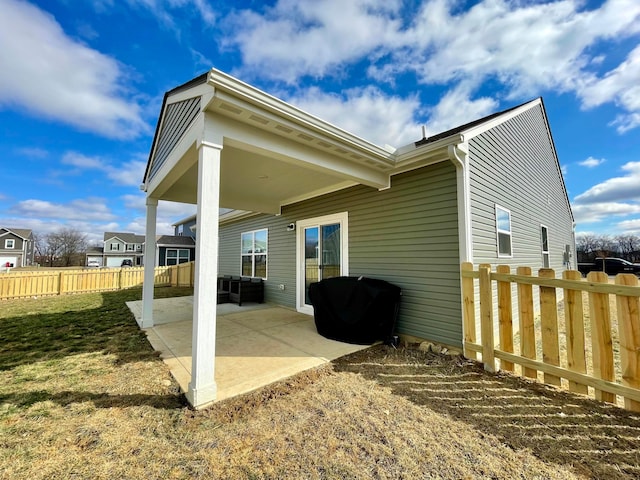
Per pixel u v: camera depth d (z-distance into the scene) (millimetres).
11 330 5344
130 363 3613
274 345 4312
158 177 4844
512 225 5742
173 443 2086
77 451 1991
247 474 1805
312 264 6762
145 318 5477
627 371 2535
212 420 2375
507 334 3359
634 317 2510
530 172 7121
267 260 8461
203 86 2715
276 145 3225
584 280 2781
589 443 2096
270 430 2254
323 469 1851
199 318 2586
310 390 2928
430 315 4289
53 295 10602
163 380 3127
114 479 1753
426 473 1818
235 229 10430
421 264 4434
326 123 3277
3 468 1827
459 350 3936
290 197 7031
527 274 3195
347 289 4668
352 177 4270
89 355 3922
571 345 2852
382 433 2225
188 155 3416
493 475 1801
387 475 1803
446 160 4180
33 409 2527
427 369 3475
